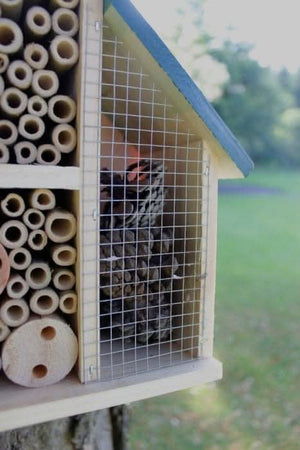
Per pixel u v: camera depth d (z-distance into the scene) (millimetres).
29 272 601
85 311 609
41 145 587
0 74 571
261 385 2588
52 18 574
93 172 593
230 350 2920
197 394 2555
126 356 713
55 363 607
